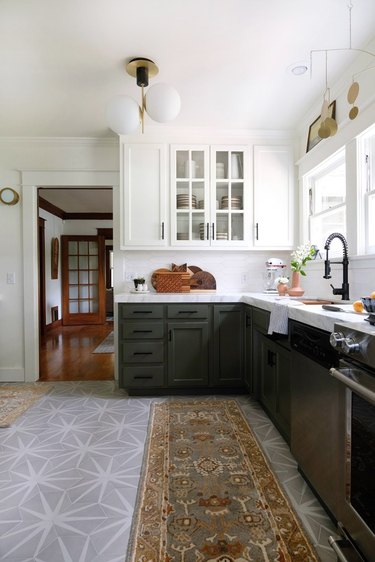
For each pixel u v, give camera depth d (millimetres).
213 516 1398
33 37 1858
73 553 1215
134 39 1880
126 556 1201
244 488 1581
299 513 1413
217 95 2498
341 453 1194
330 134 1964
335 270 2459
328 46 1962
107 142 3275
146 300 2768
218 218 3146
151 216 3037
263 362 2344
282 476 1675
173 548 1235
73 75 2227
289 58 2068
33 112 2742
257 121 2930
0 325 3326
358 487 1078
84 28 1792
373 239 2139
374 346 932
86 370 3682
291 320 1759
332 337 1144
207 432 2146
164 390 2854
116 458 1854
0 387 3102
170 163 3049
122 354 2771
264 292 3129
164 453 1897
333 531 1313
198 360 2789
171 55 2023
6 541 1273
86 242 7477
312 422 1461
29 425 2275
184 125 3002
